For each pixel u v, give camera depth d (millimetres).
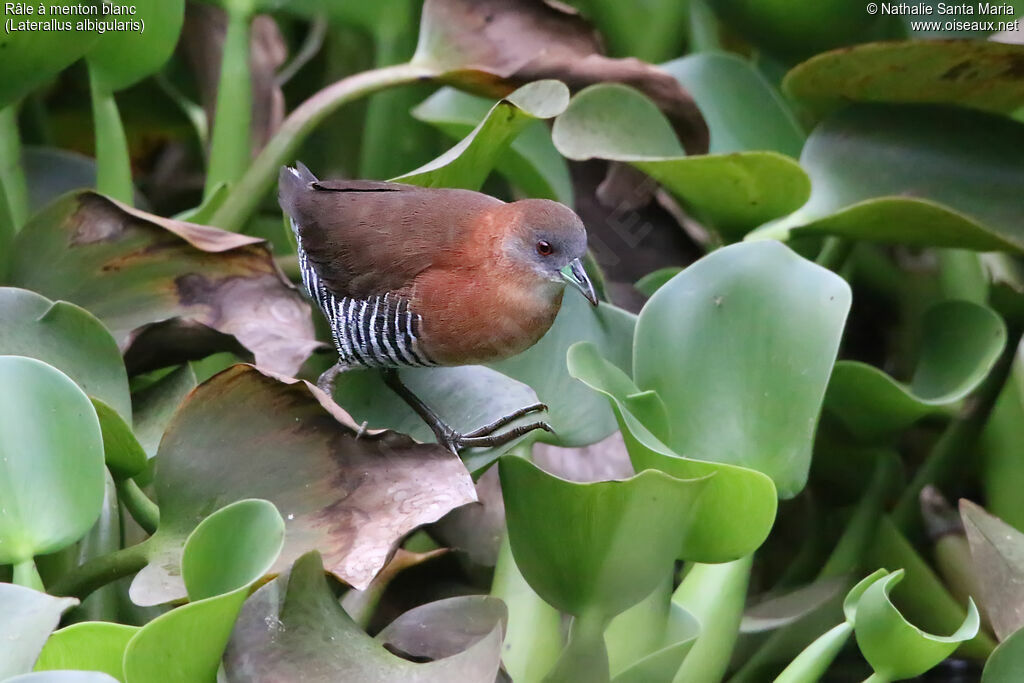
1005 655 5473
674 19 5781
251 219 5676
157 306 5559
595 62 5652
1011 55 5602
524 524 5453
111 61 5605
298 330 5555
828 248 5668
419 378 5570
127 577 5527
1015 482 5613
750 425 5512
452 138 5773
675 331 5523
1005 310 5688
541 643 5508
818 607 5594
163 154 5875
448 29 5648
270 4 5664
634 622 5496
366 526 5453
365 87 5652
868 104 5648
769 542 5691
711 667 5523
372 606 5555
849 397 5605
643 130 5633
